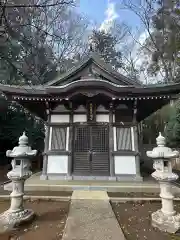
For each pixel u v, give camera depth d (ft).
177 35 51.67
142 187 20.85
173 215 12.14
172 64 54.90
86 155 25.93
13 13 19.92
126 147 25.80
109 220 12.52
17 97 25.21
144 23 58.70
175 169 41.19
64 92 24.20
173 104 42.29
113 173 24.76
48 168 25.49
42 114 29.96
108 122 26.76
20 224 11.96
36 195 18.58
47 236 10.70
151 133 59.93
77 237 10.14
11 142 40.98
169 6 51.83
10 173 13.03
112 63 70.23
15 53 34.63
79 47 63.57
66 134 26.53
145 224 12.52
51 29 54.03
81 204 15.89
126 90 23.81
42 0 21.30
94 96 24.71
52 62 57.36
